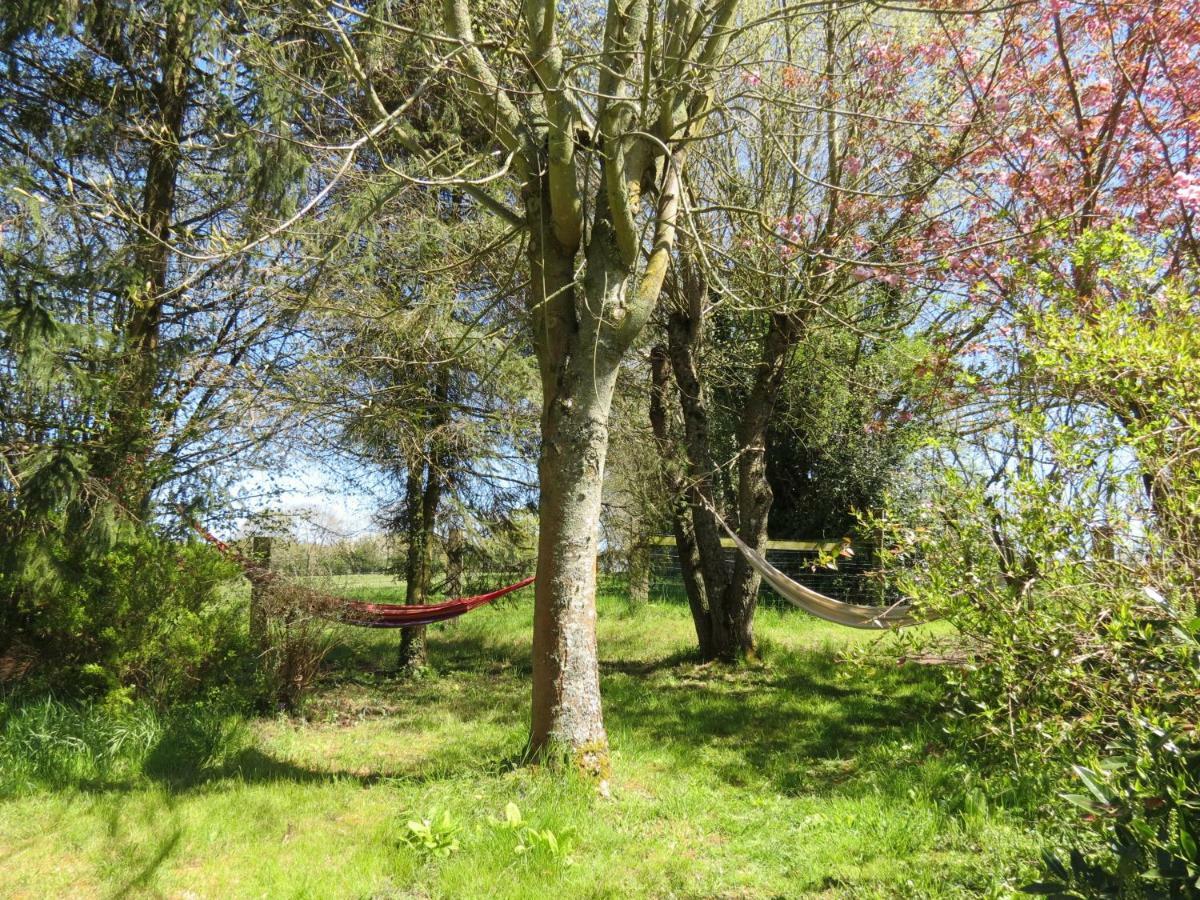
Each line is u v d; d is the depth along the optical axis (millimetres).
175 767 6395
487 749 7168
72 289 7273
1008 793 5176
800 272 9352
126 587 7664
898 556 3918
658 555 17625
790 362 12656
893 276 7867
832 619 8531
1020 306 5957
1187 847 2436
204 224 9164
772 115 9578
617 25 6617
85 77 8891
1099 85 7109
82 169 8133
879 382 12258
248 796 5707
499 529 11617
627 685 10039
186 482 8789
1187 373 3420
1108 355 3602
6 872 4477
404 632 11344
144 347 8719
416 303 9906
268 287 8461
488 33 7379
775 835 5062
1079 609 3195
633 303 6250
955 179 8031
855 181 9078
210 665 8258
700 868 4570
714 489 15984
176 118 8641
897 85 8852
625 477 11633
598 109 6586
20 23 7488
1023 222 7090
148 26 8250
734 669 10805
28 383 6934
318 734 8055
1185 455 3240
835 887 4301
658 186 6852
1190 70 6730
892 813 5238
